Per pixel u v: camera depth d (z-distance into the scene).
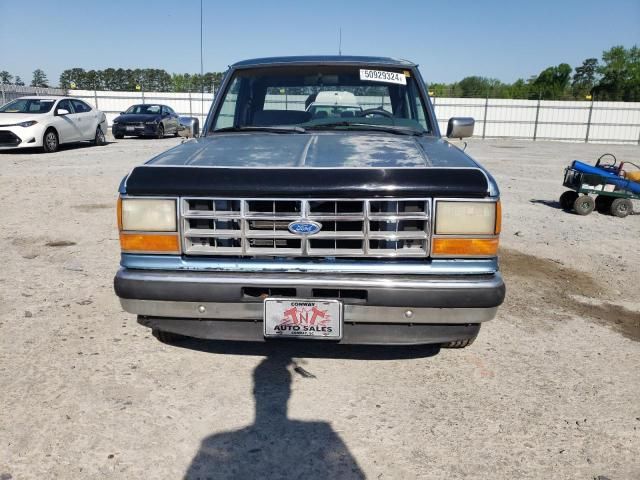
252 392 2.77
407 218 2.43
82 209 7.22
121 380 2.84
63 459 2.21
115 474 2.14
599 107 31.77
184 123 4.24
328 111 3.89
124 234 2.54
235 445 2.34
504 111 32.44
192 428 2.45
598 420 2.58
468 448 2.35
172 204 2.48
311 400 2.70
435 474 2.18
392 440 2.39
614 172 8.41
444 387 2.85
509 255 5.59
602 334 3.63
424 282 2.46
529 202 9.11
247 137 3.44
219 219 2.47
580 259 5.58
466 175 2.46
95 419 2.49
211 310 2.54
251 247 2.52
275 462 2.23
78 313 3.71
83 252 5.20
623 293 4.58
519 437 2.43
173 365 3.02
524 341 3.47
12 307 3.77
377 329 2.58
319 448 2.33
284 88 3.91
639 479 2.17
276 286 2.47
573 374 3.03
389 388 2.83
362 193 2.41
